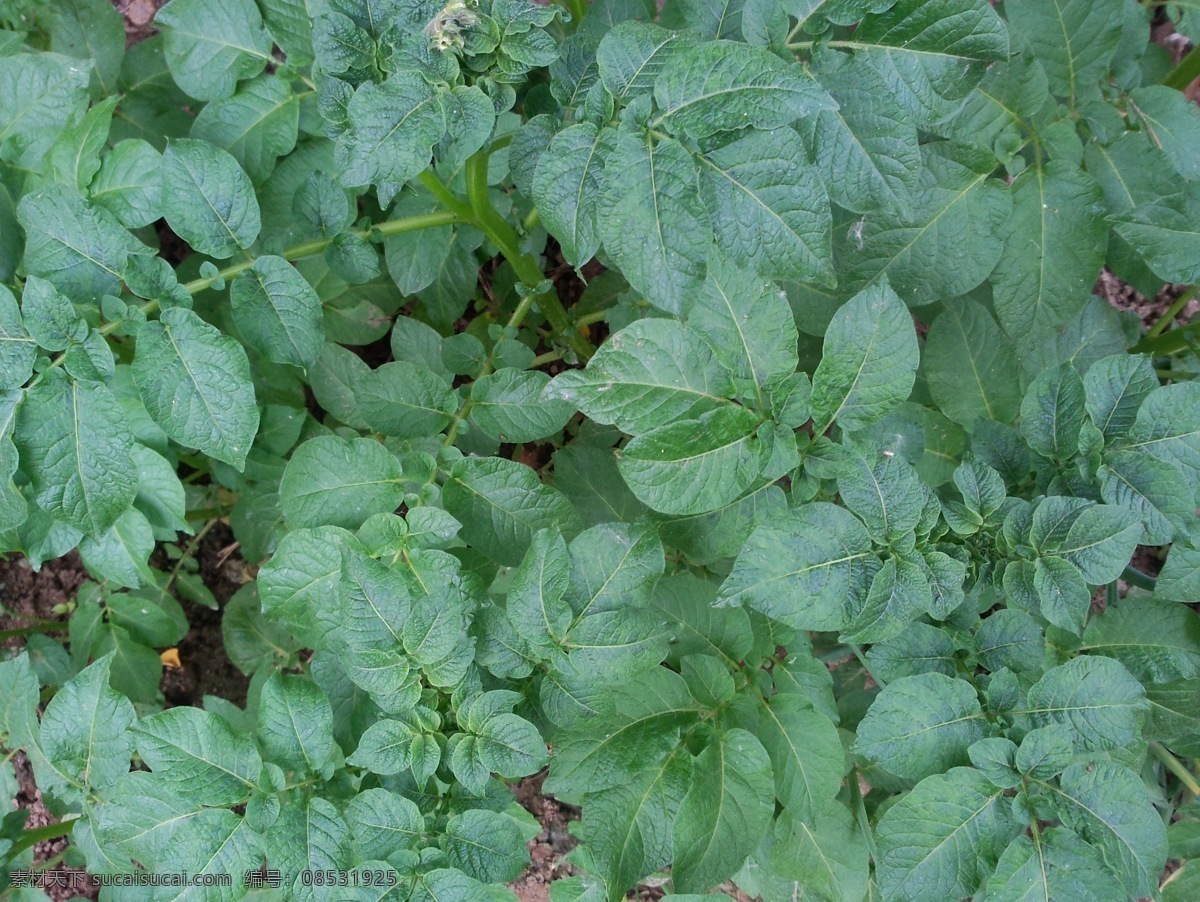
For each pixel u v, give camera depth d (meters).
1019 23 0.69
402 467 0.65
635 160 0.53
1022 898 0.56
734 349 0.56
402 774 0.59
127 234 0.61
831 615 0.57
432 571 0.60
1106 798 0.57
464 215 0.70
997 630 0.61
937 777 0.57
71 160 0.64
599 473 0.72
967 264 0.68
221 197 0.61
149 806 0.58
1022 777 0.58
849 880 0.65
